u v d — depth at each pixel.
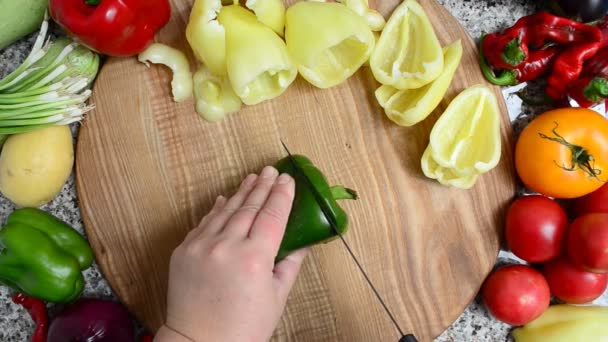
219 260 0.59
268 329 0.60
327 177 0.70
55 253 0.66
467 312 0.74
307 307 0.70
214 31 0.63
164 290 0.69
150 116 0.69
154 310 0.69
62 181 0.68
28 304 0.69
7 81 0.66
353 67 0.68
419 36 0.68
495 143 0.67
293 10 0.65
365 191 0.70
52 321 0.68
